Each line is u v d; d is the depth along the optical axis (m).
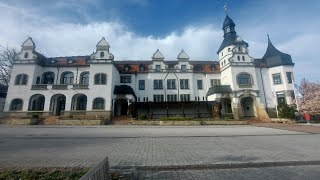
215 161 8.55
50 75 38.97
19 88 35.00
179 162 8.45
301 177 6.73
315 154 9.84
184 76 42.28
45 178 5.97
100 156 9.61
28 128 23.11
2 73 41.38
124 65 43.25
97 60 36.38
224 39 45.19
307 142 13.71
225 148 11.62
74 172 6.54
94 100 34.84
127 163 8.34
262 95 39.88
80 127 24.81
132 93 37.62
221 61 44.19
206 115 39.12
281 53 41.31
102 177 4.95
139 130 22.02
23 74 35.69
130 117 34.50
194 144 13.07
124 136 16.98
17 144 13.07
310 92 42.25
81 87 35.34
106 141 14.45
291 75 39.41
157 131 21.06
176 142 13.92
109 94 35.09
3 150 11.06
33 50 37.00
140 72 42.22
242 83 38.97
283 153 10.11
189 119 30.25
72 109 35.06
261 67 41.38
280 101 39.19
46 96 34.97
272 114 38.78
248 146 12.23
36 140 14.81
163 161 8.64
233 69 39.28
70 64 39.28
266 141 14.23
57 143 13.55
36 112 34.19
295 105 37.12
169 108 39.91
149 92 41.16
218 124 29.92
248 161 8.48
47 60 40.22
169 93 41.28
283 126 26.47
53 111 35.88
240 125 28.70
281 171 7.42
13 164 8.03
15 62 36.03
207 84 42.75
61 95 36.38
